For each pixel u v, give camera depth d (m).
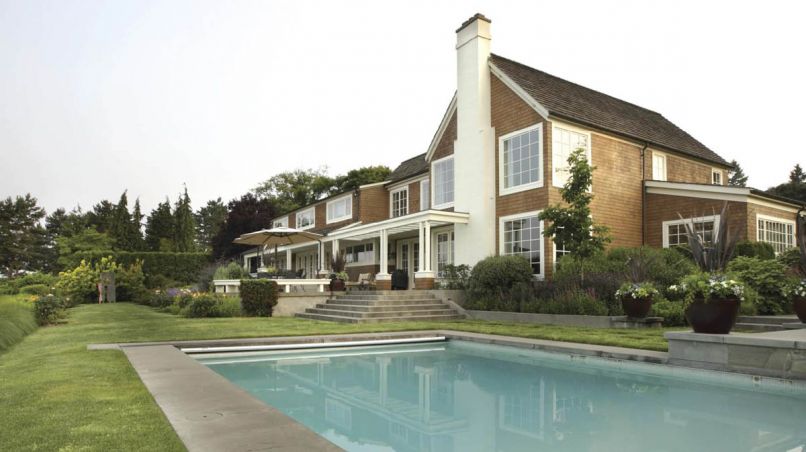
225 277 22.30
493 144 18.72
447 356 9.91
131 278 31.50
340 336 10.82
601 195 17.56
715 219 16.41
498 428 4.82
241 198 48.81
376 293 17.23
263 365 8.89
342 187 54.97
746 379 6.52
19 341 10.56
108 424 3.94
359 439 4.47
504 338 10.48
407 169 28.02
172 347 9.12
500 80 18.62
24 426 3.88
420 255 18.28
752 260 12.99
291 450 3.30
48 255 65.94
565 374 7.81
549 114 16.52
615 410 5.45
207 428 3.85
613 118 19.52
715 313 7.16
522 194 17.31
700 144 23.50
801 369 6.04
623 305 12.26
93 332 12.09
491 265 16.30
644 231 18.48
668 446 4.08
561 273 15.04
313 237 22.53
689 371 7.16
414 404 5.92
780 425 4.69
